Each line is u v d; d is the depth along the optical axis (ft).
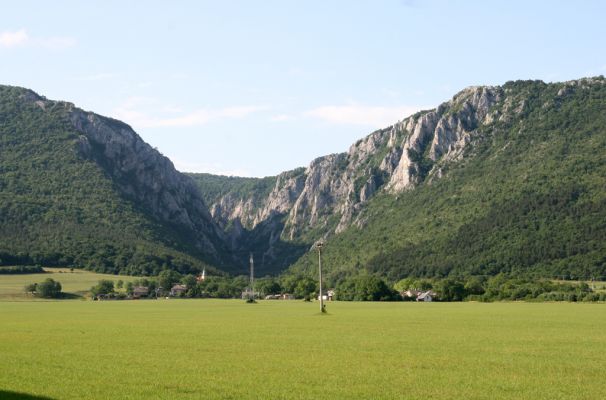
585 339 251.39
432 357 198.29
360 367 179.32
